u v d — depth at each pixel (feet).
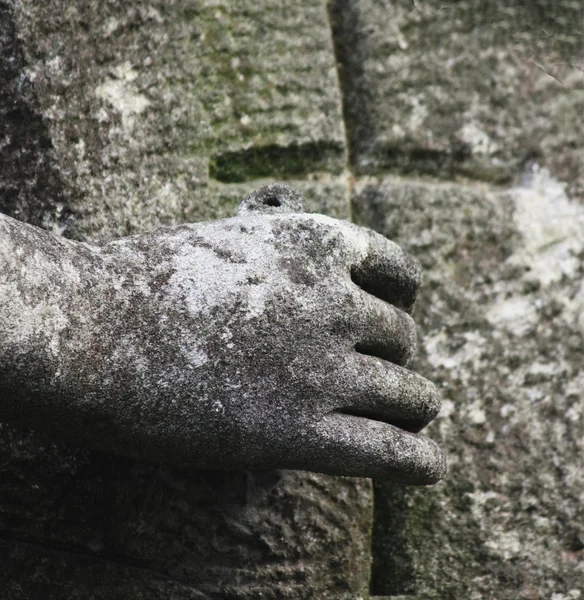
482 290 2.50
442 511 2.40
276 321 2.00
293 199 2.16
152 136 2.37
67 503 2.21
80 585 2.20
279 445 2.01
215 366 1.98
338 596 2.31
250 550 2.28
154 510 2.24
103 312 1.96
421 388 2.07
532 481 2.44
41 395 1.94
